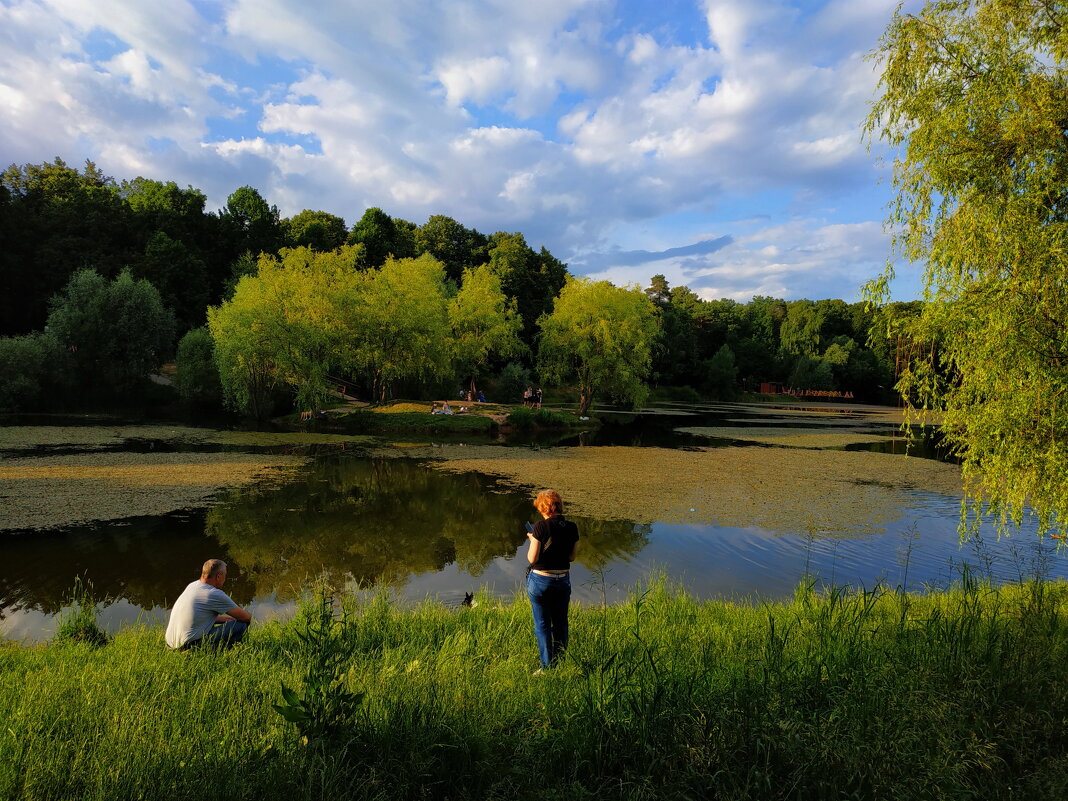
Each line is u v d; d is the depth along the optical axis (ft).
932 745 10.25
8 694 13.76
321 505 50.57
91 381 134.00
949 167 22.90
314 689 10.62
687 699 11.66
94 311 130.93
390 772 9.82
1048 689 12.82
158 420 108.99
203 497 51.55
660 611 24.36
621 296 138.92
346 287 117.70
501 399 192.13
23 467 60.75
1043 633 16.66
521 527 45.65
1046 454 21.94
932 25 24.38
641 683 12.18
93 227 183.73
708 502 54.65
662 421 153.48
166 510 46.70
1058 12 22.13
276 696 13.26
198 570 34.06
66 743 10.43
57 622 26.73
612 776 9.76
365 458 76.07
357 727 10.87
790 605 26.89
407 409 120.78
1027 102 21.29
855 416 195.21
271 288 108.17
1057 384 21.03
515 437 105.91
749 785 9.04
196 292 189.57
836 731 10.30
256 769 9.58
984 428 23.66
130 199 229.66
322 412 116.88
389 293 122.52
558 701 12.73
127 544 38.22
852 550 41.01
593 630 20.11
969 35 23.76
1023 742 10.57
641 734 10.46
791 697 11.93
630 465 75.66
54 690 13.91
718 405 243.40
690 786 9.38
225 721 11.52
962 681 12.83
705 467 75.51
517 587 32.73
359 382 170.40
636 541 41.96
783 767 9.85
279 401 125.18
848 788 9.29
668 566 36.81
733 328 343.46
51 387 122.52
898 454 94.38
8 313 165.17
